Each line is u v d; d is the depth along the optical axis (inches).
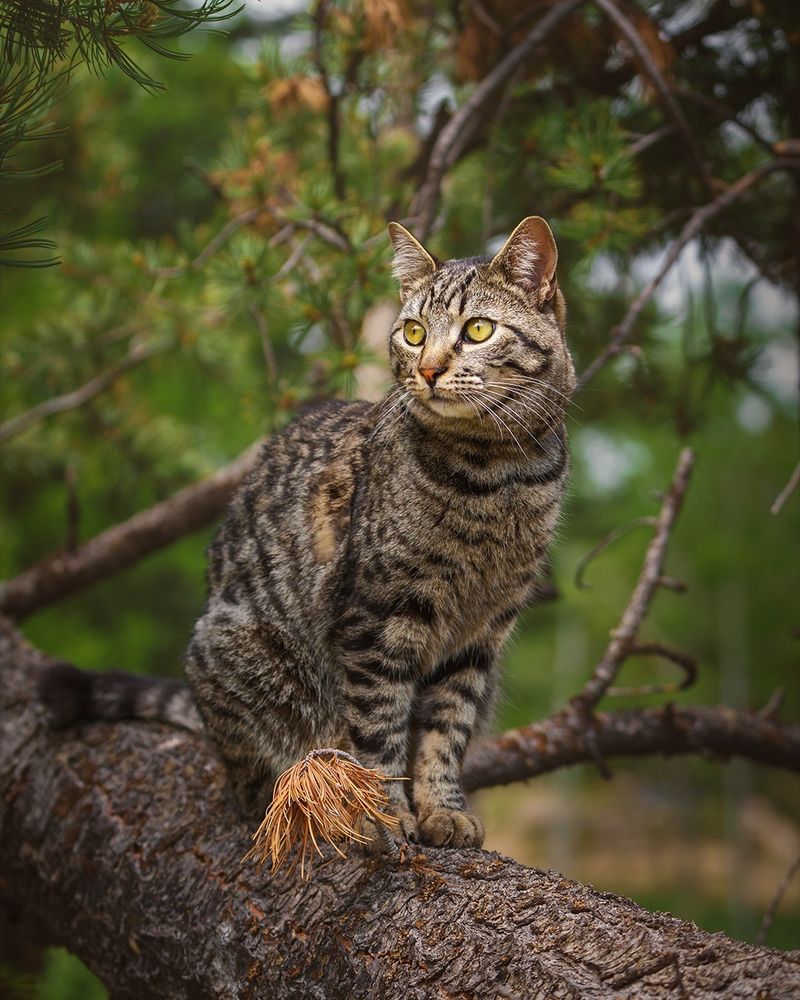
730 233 178.2
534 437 117.2
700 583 640.4
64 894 122.6
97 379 219.3
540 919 83.4
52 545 400.8
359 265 155.6
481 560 114.2
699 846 685.3
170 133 452.4
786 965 70.2
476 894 88.8
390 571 111.5
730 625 642.2
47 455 243.3
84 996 249.0
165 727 134.6
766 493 622.5
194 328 200.5
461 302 117.2
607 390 205.8
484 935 83.7
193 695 124.0
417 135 220.8
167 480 241.3
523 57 164.1
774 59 175.9
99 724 136.8
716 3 178.2
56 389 227.3
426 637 114.0
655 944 76.4
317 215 159.9
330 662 118.3
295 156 197.8
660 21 188.4
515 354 116.9
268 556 121.7
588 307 204.4
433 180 165.6
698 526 631.8
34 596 206.2
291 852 101.7
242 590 122.7
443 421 114.3
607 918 81.2
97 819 122.0
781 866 661.9
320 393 170.6
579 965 77.1
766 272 177.2
